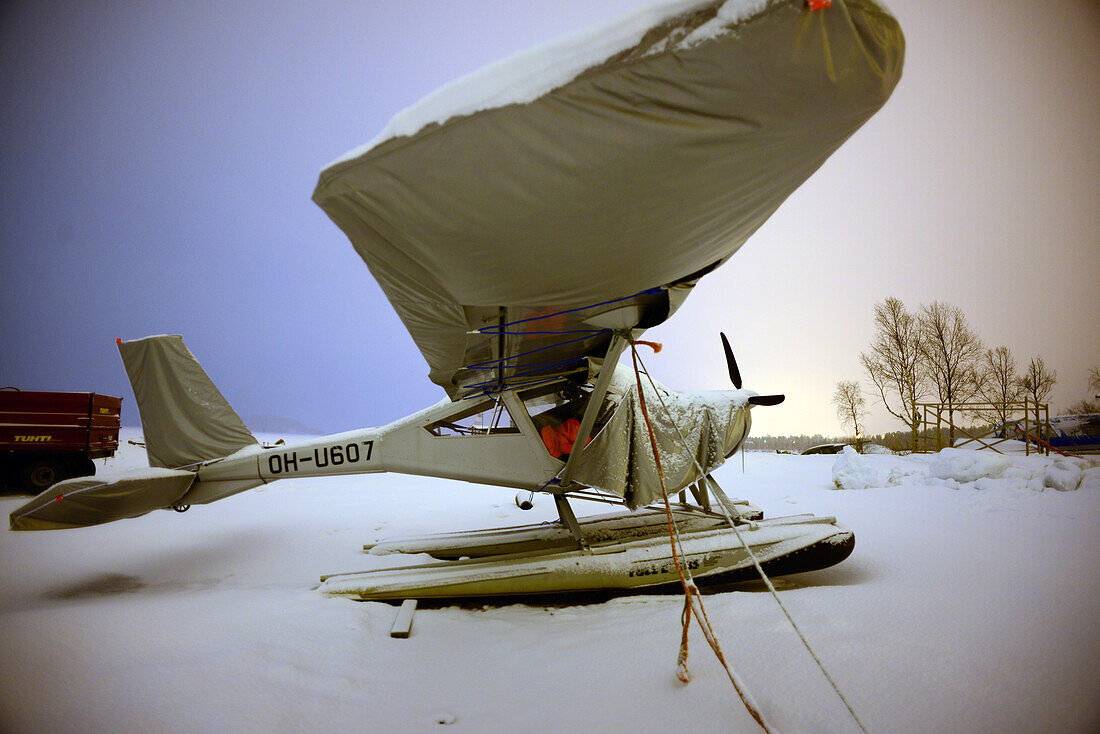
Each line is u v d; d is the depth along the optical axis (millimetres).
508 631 2693
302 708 1768
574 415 4434
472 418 4402
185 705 1713
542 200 1681
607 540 3908
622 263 2057
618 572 3275
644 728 1616
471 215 1761
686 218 1828
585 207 1709
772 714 1645
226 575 4035
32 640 2295
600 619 2816
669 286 2570
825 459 13234
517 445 3893
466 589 3240
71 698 1743
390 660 2291
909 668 1886
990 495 5633
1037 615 2371
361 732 1643
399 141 1575
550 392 4387
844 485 7430
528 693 1926
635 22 1333
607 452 3225
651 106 1424
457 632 2697
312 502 7695
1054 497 5234
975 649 2021
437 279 2186
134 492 3865
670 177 1617
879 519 4977
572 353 3889
